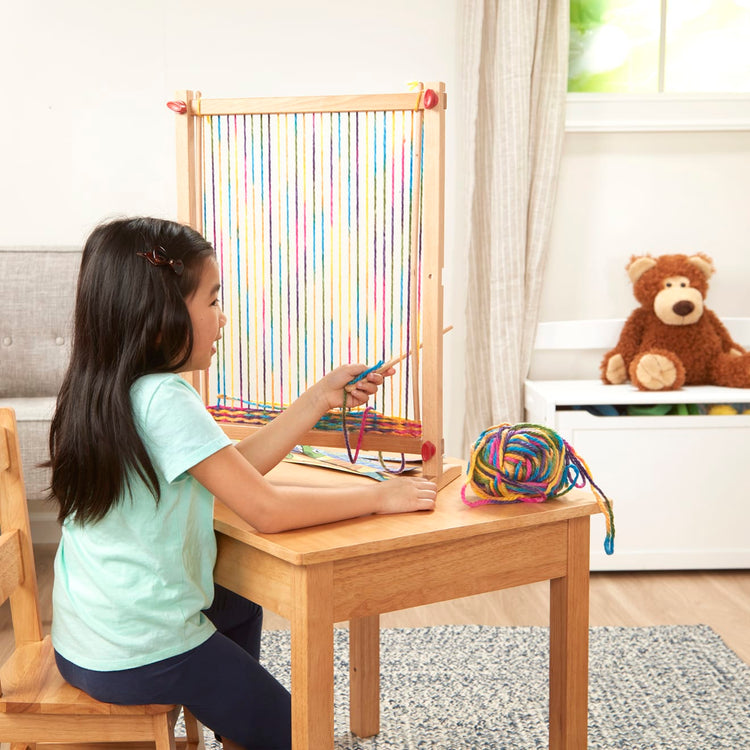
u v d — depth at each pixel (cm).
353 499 114
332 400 127
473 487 120
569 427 244
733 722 170
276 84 271
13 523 128
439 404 128
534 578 120
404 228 132
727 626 214
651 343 266
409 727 169
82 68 269
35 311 262
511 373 269
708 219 282
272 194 147
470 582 115
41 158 273
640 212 280
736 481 248
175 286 113
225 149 145
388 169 161
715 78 283
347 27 270
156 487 109
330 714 106
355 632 163
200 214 147
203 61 270
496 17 263
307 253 150
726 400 246
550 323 277
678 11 280
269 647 201
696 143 278
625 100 273
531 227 268
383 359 136
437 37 271
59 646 116
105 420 108
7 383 262
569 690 125
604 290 282
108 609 110
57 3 267
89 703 112
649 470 246
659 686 184
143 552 110
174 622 111
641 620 218
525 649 200
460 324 281
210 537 116
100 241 115
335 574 104
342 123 166
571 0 278
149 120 272
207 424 110
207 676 113
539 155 266
